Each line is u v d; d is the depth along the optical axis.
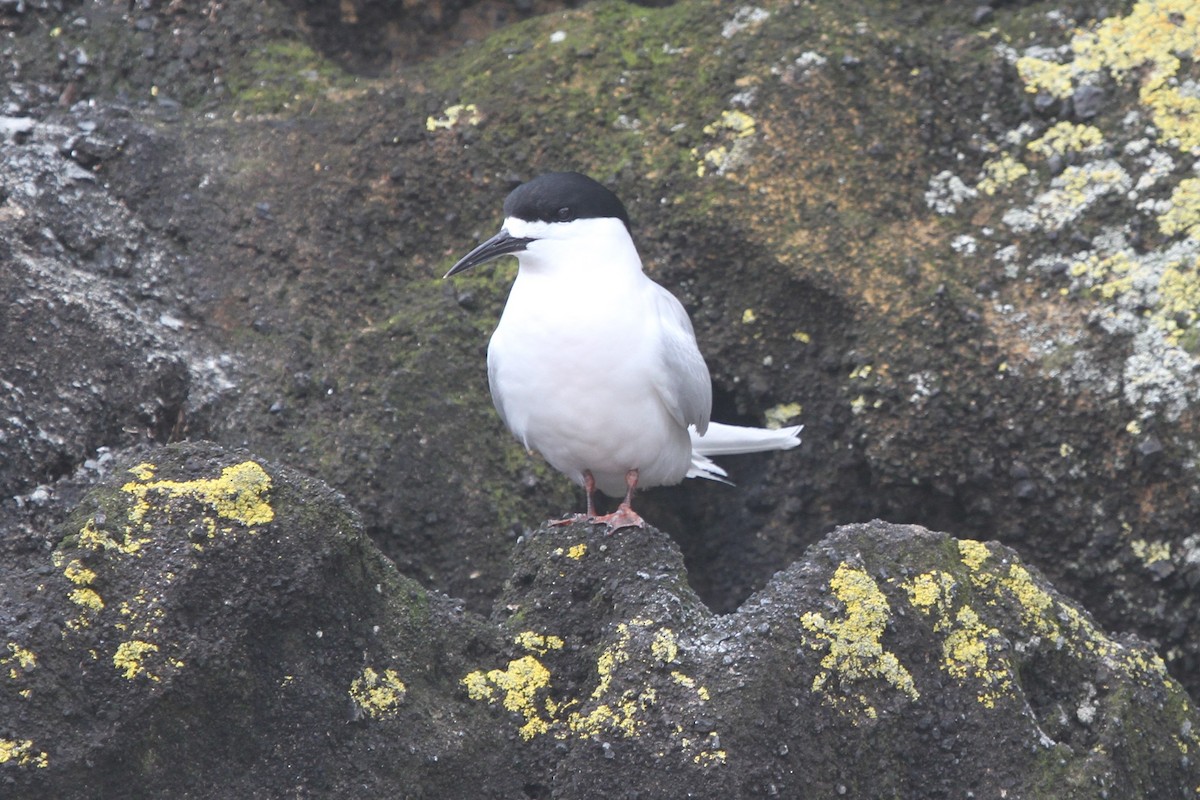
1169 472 10.38
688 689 7.38
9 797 6.61
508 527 10.77
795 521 11.63
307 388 10.95
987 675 7.76
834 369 11.30
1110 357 10.66
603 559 8.26
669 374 9.06
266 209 11.79
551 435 9.32
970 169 11.84
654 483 9.98
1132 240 11.09
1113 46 12.07
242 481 7.30
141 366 10.41
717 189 11.67
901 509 11.20
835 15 12.45
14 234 10.99
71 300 10.41
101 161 11.76
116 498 7.27
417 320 11.39
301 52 12.91
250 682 7.12
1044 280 11.10
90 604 6.94
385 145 12.14
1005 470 10.79
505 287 11.62
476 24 13.48
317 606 7.32
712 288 11.64
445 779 7.43
